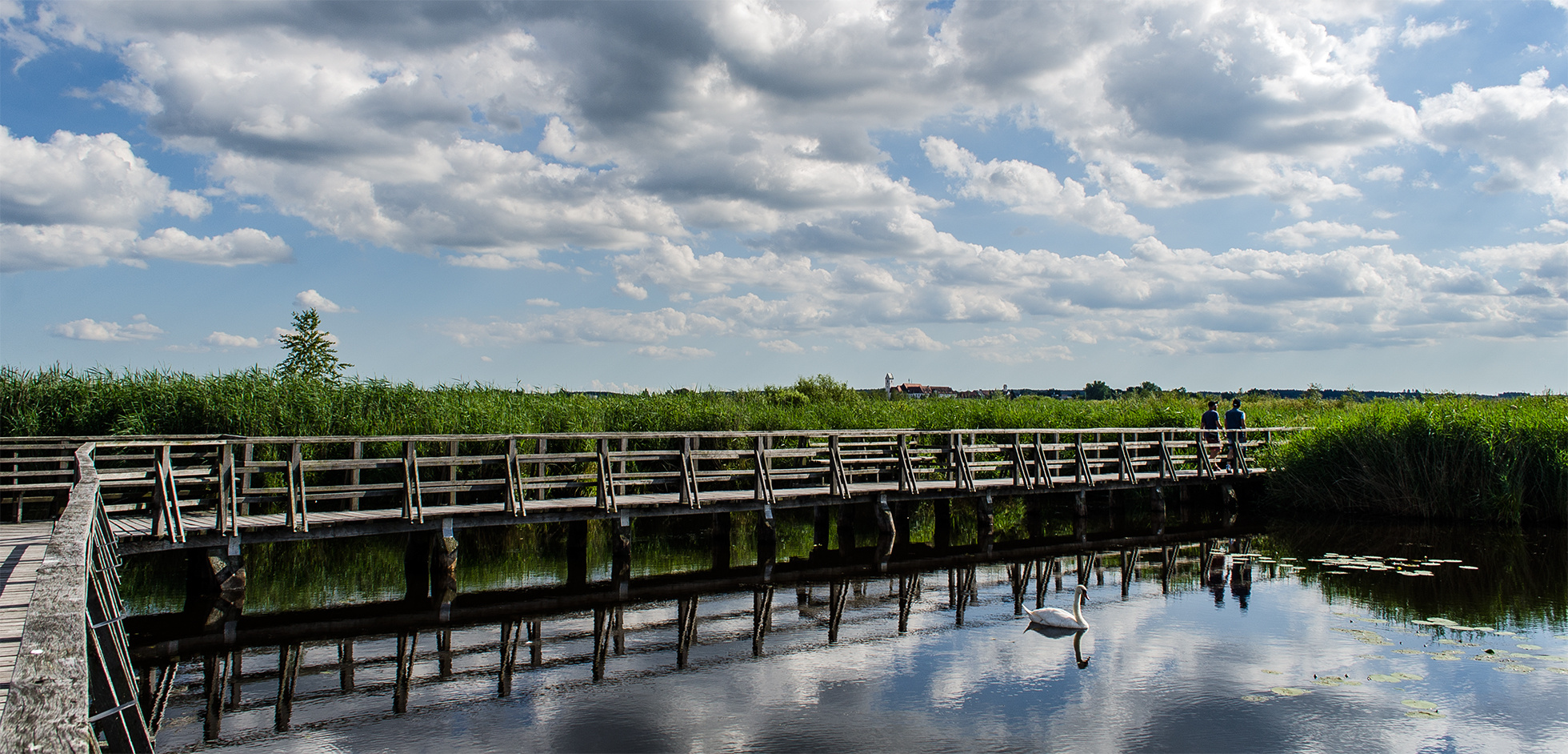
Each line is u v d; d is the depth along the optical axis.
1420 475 18.70
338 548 16.02
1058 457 22.75
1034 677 8.66
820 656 9.45
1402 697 7.93
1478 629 10.23
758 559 15.35
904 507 18.47
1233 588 12.70
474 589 12.82
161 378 17.89
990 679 8.61
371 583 13.22
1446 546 15.87
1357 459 19.44
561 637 10.26
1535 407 19.22
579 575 13.89
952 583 13.41
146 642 9.99
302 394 18.08
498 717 7.64
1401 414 19.56
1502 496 17.45
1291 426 24.70
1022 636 10.23
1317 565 14.34
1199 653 9.38
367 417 18.03
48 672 2.76
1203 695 8.06
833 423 23.03
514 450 13.34
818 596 12.48
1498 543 16.02
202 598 11.27
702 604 11.98
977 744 6.98
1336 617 10.84
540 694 8.25
